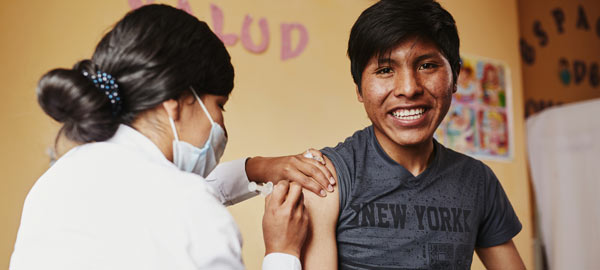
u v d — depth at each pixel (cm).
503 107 300
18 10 200
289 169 105
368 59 99
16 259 75
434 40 96
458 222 105
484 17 301
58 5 205
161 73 81
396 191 102
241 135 227
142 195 75
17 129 195
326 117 247
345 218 99
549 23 352
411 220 101
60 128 83
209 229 74
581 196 285
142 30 82
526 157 314
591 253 277
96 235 72
